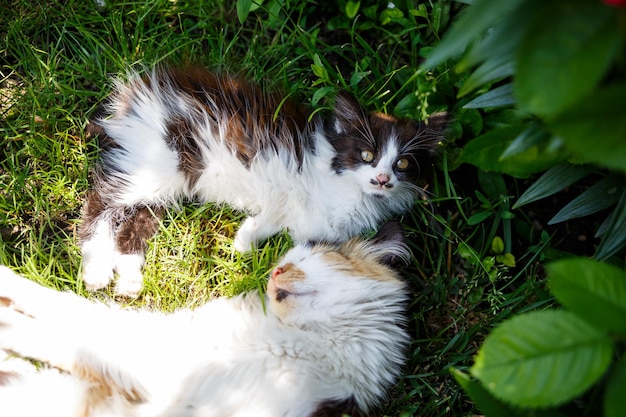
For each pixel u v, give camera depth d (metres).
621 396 0.27
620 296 0.29
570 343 0.29
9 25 0.57
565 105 0.25
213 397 0.46
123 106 0.53
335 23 0.60
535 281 0.54
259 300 0.51
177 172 0.53
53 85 0.56
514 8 0.28
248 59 0.59
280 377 0.46
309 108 0.56
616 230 0.42
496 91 0.45
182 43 0.59
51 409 0.44
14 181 0.54
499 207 0.57
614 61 0.29
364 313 0.49
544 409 0.36
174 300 0.54
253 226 0.54
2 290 0.48
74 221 0.55
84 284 0.53
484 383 0.30
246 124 0.52
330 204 0.54
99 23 0.59
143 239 0.54
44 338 0.46
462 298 0.56
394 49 0.59
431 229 0.58
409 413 0.49
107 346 0.47
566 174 0.46
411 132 0.53
